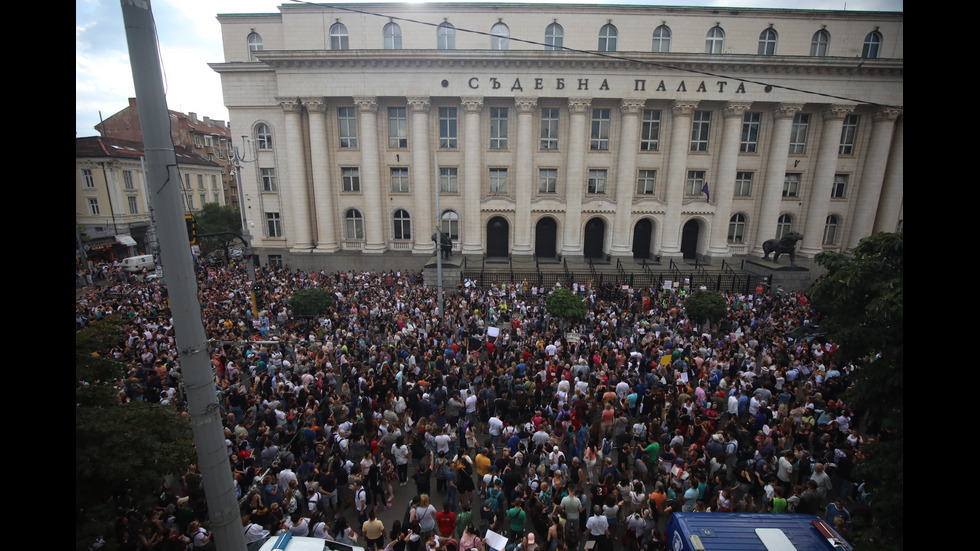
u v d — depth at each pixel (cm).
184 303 541
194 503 941
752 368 1606
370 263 3738
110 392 809
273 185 3809
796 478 1116
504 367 1595
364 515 1030
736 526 803
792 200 3844
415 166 3597
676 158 3603
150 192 518
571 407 1353
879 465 667
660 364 1619
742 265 3578
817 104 3638
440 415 1407
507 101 3591
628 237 3741
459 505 1134
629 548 895
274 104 3653
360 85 3447
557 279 3278
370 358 1730
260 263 3756
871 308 693
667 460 1109
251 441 1255
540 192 3788
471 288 2897
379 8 3447
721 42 3541
